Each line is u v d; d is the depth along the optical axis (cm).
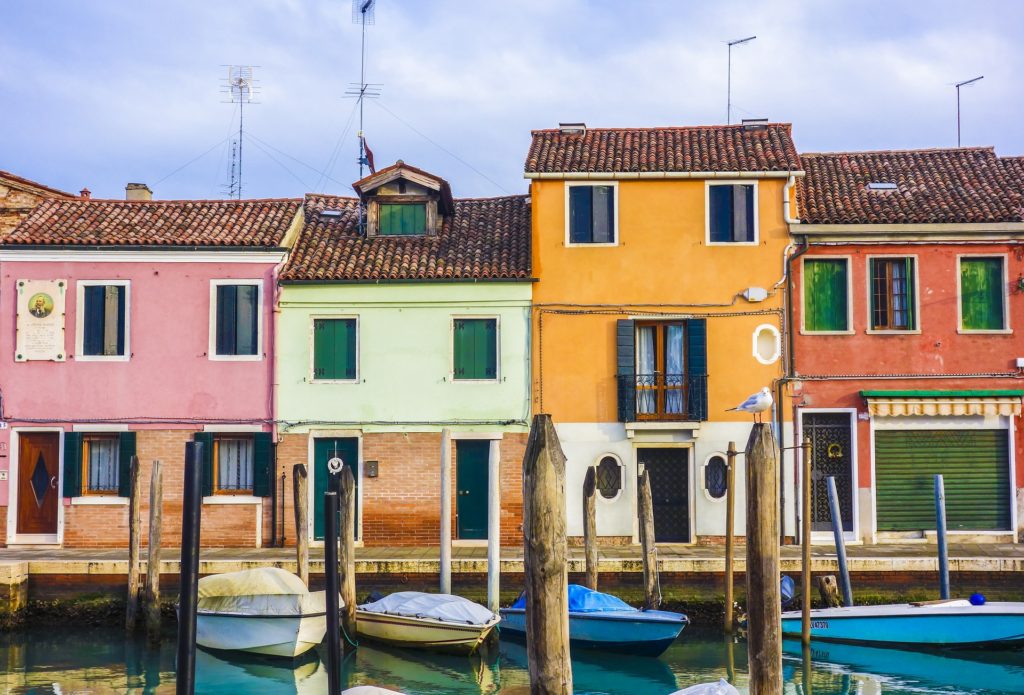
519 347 2205
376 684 1585
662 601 1889
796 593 1884
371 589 1923
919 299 2172
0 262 2245
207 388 2220
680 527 2184
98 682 1586
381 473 2194
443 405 2202
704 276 2200
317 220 2450
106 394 2225
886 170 2384
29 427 2225
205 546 2188
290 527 2186
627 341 2194
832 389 2169
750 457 1023
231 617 1733
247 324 2234
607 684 1583
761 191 2198
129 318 2236
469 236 2361
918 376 2162
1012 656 1714
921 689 1548
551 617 784
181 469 2211
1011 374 2153
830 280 2205
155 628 1839
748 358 2184
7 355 2241
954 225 2145
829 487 1833
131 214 2395
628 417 2167
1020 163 2372
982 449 2156
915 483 2156
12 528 2217
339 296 2222
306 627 1706
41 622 1934
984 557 1884
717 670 1647
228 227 2325
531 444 796
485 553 2056
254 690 1559
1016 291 2161
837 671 1645
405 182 2359
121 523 2206
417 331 2214
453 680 1608
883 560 1875
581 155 2289
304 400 2208
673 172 2197
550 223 2223
